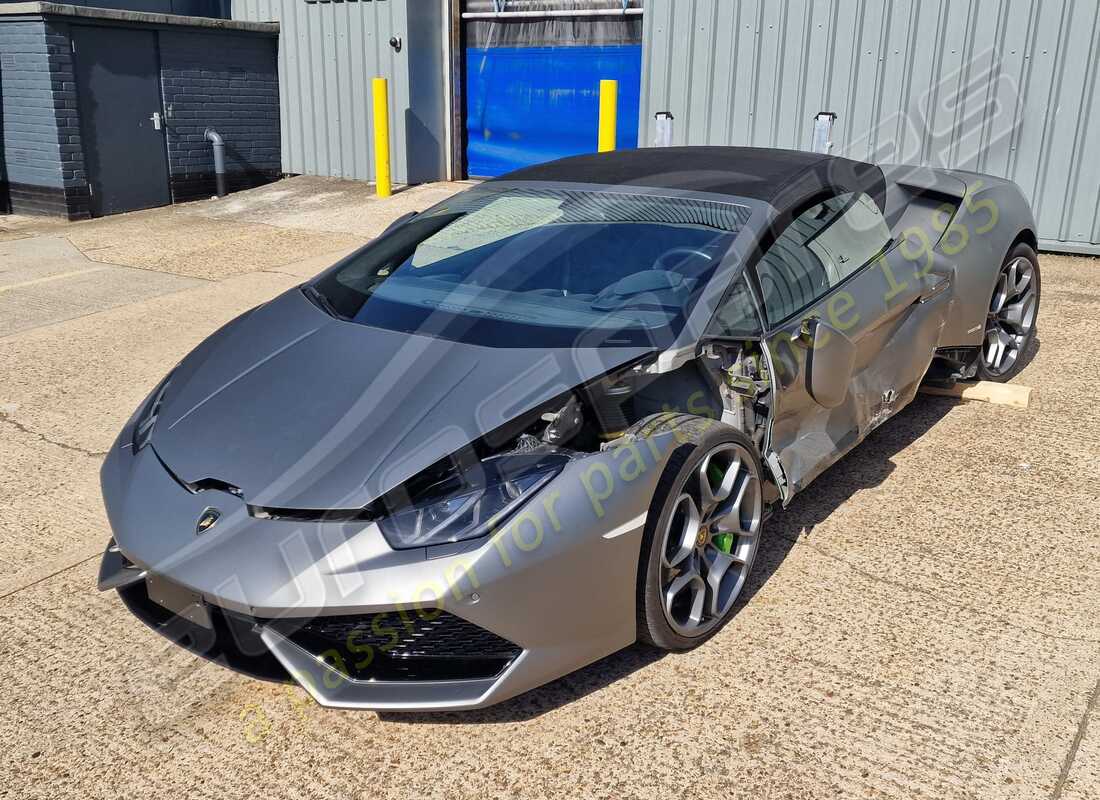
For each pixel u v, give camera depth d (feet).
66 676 8.66
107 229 31.12
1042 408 15.03
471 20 35.22
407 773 7.46
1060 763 7.48
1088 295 21.29
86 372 16.90
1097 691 8.34
